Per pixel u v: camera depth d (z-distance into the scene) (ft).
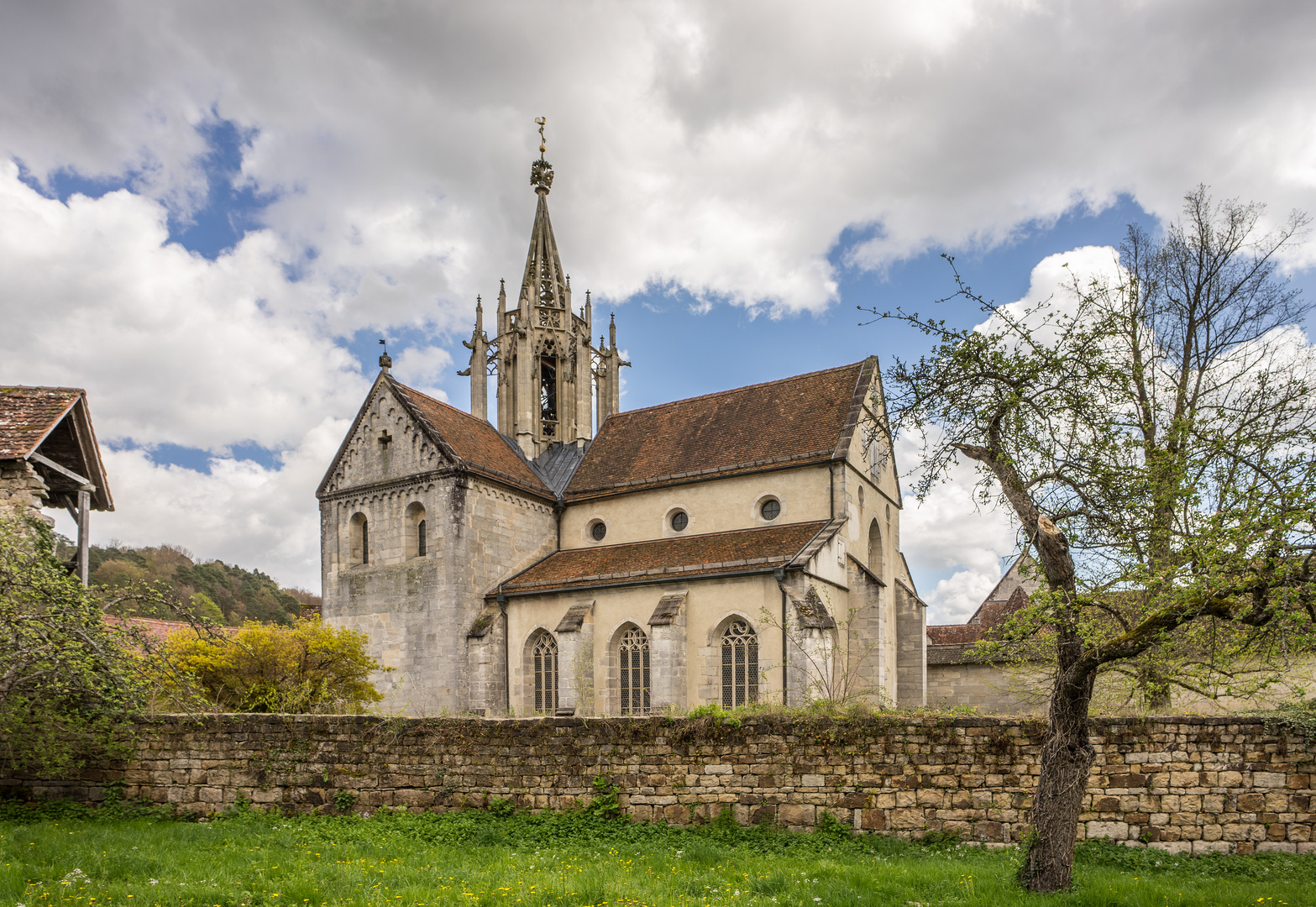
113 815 62.18
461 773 60.64
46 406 71.56
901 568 126.72
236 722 63.72
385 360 122.21
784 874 44.01
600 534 123.24
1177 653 49.88
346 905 37.04
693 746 57.88
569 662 101.96
